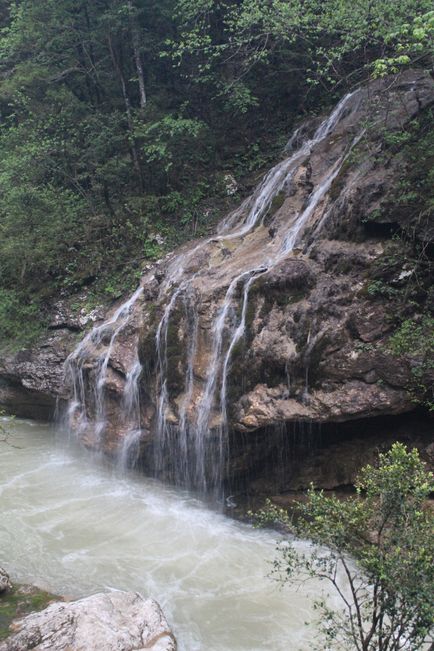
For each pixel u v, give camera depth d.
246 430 8.08
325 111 13.86
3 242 14.69
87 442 11.05
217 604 6.28
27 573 6.85
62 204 15.52
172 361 9.55
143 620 5.48
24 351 13.22
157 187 15.35
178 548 7.53
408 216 7.90
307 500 7.96
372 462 7.59
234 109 15.71
